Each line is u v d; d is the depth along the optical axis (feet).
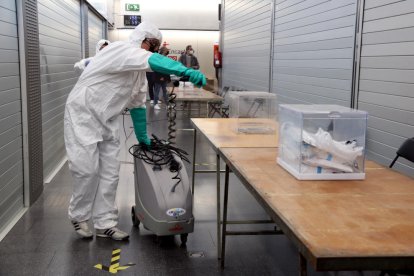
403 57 10.62
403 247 3.97
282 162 6.82
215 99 22.57
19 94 11.75
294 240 4.27
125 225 11.10
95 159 9.51
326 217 4.71
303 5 17.19
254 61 25.59
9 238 10.11
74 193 9.81
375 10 11.81
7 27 10.66
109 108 9.52
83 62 18.54
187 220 9.50
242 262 9.20
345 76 13.53
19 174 11.78
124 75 9.44
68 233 10.48
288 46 19.22
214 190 14.12
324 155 6.15
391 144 11.22
